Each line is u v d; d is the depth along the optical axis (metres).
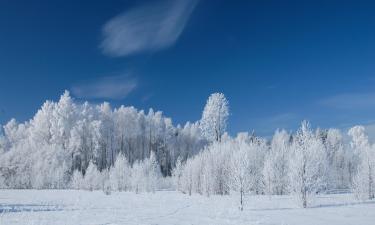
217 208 43.78
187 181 79.75
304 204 45.16
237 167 45.66
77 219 30.70
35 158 105.94
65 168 102.44
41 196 68.12
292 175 46.91
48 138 124.31
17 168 105.50
